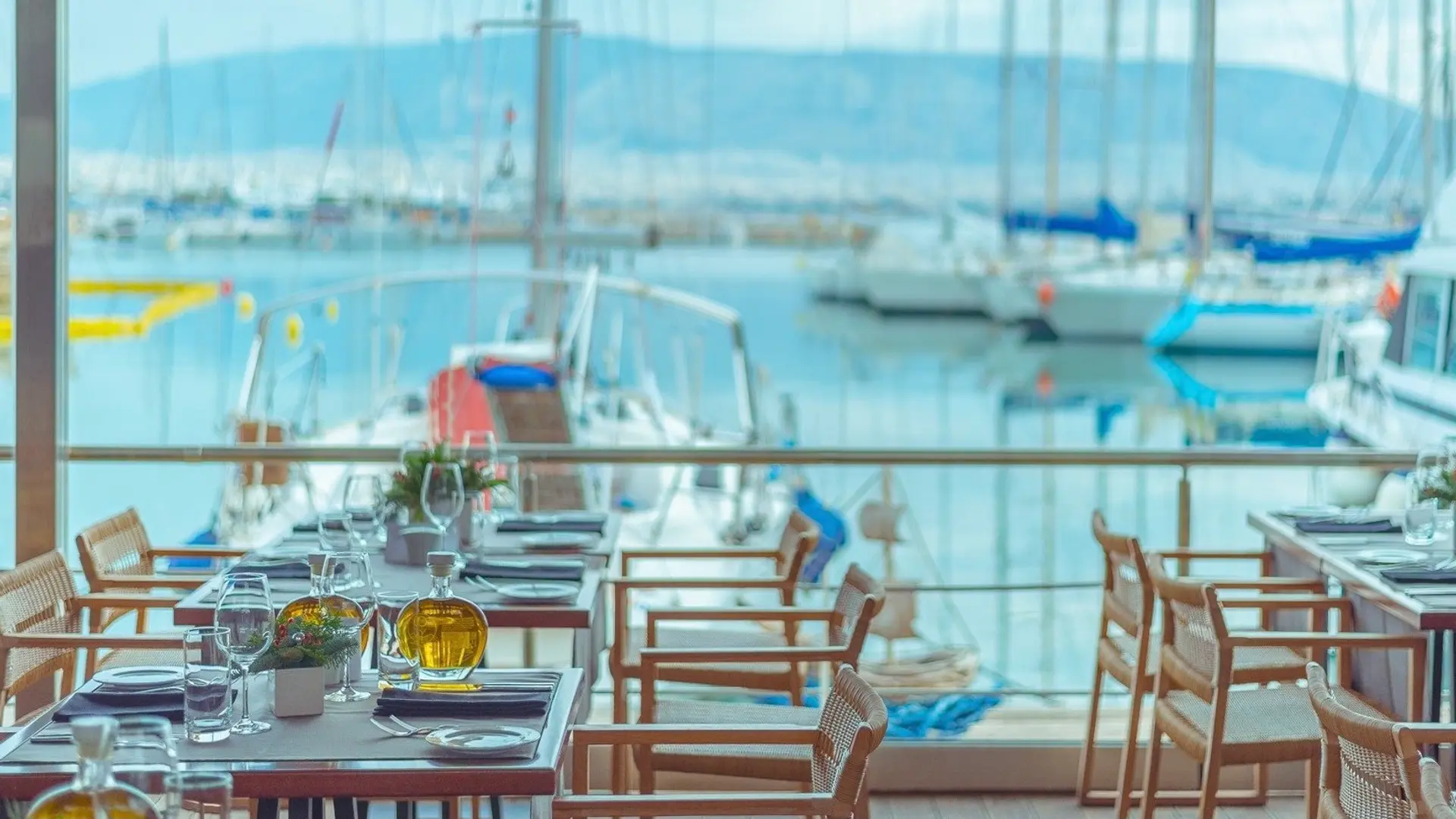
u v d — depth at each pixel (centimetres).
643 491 923
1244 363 1770
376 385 1384
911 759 476
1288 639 367
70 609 396
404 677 275
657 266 1675
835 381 1861
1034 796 475
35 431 495
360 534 423
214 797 174
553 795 242
